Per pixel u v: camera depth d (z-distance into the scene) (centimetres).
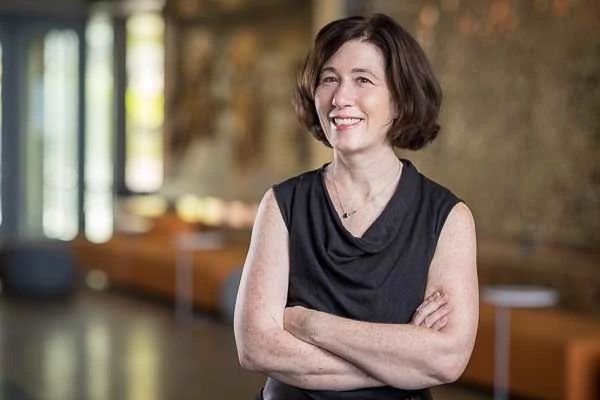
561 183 1112
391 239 279
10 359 1171
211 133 1814
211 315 1491
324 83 283
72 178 2138
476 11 1214
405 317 279
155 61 1980
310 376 275
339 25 282
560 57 1112
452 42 1249
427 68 281
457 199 287
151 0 1917
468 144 1229
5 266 1664
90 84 2114
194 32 1859
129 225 1973
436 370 272
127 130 2050
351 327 271
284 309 284
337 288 279
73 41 2114
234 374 1100
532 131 1145
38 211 2123
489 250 1149
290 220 287
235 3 1738
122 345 1264
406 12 1319
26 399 977
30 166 2114
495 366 965
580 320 987
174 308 1559
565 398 895
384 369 270
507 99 1176
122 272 1712
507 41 1175
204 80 1833
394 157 287
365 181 284
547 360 912
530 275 1096
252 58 1702
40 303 1595
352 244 278
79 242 1848
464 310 276
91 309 1544
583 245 1089
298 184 291
